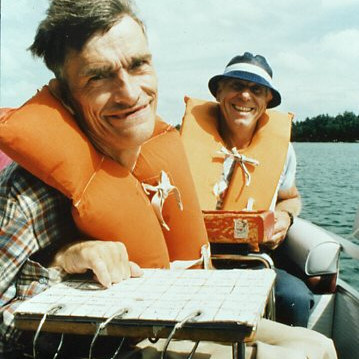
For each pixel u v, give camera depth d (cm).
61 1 156
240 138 349
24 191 160
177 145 225
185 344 164
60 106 172
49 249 165
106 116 166
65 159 160
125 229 172
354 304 272
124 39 158
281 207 358
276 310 279
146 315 121
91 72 158
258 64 341
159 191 200
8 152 158
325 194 1148
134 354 161
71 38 156
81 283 151
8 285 157
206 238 232
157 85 175
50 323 128
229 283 142
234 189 330
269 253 331
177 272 158
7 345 153
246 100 335
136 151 193
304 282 306
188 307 124
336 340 293
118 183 177
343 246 300
